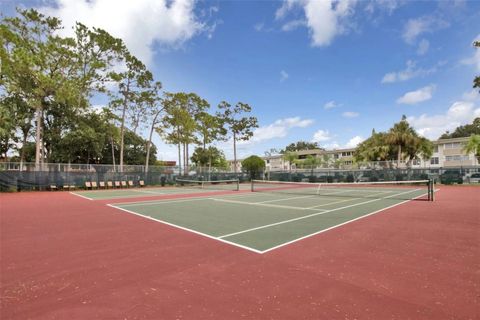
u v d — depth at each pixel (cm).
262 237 678
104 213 1098
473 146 3453
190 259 514
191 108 4131
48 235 713
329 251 558
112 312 323
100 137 3650
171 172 3366
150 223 873
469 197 1633
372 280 412
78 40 2977
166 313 320
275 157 8500
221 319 306
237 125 4678
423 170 3152
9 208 1269
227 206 1305
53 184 2517
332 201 1498
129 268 468
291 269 460
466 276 426
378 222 865
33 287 394
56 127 3538
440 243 613
